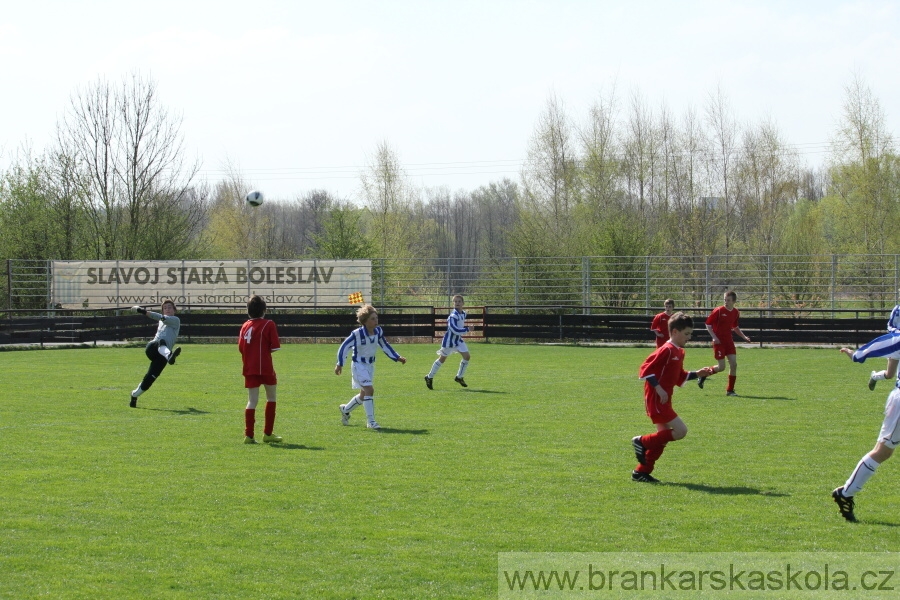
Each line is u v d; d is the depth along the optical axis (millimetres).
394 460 10375
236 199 60938
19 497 8508
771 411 14695
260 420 13555
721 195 52750
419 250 55656
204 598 5820
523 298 38906
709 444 11484
